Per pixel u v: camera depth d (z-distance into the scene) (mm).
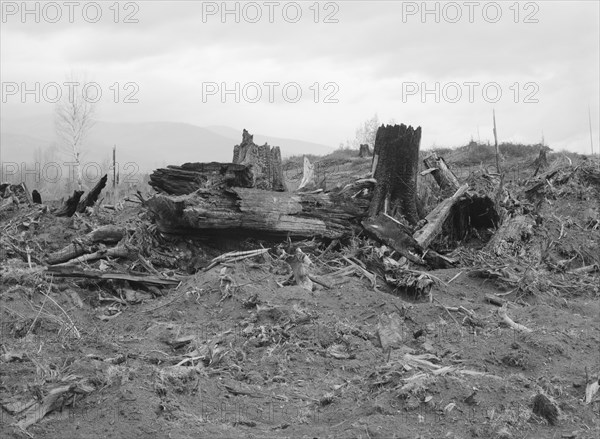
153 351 12875
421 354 12875
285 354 12945
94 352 12383
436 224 18656
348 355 13039
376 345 13461
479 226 20562
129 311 15250
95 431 9945
